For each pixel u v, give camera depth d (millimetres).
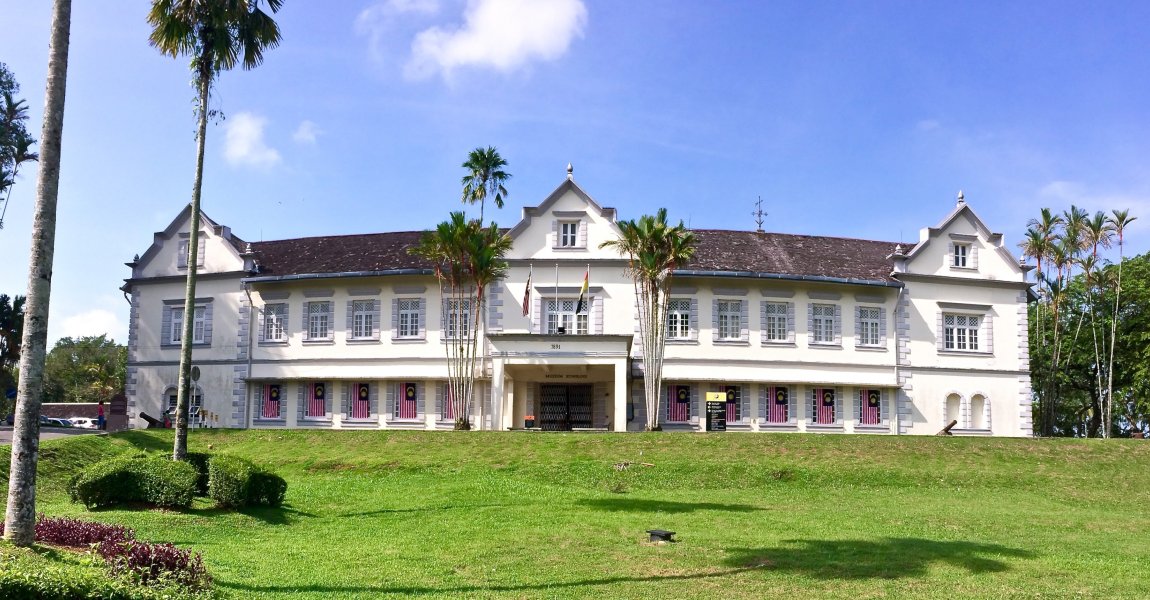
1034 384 54969
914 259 43062
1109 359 50094
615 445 29969
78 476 19031
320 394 41875
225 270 43125
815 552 15555
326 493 22875
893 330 42406
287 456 29641
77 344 99938
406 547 15766
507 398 40156
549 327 40219
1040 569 14391
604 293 40281
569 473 26672
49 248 12070
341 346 41500
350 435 32375
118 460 19406
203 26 22312
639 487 25375
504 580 13250
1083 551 16297
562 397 41062
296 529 17828
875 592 12695
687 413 40500
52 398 92438
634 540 16609
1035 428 56562
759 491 25047
